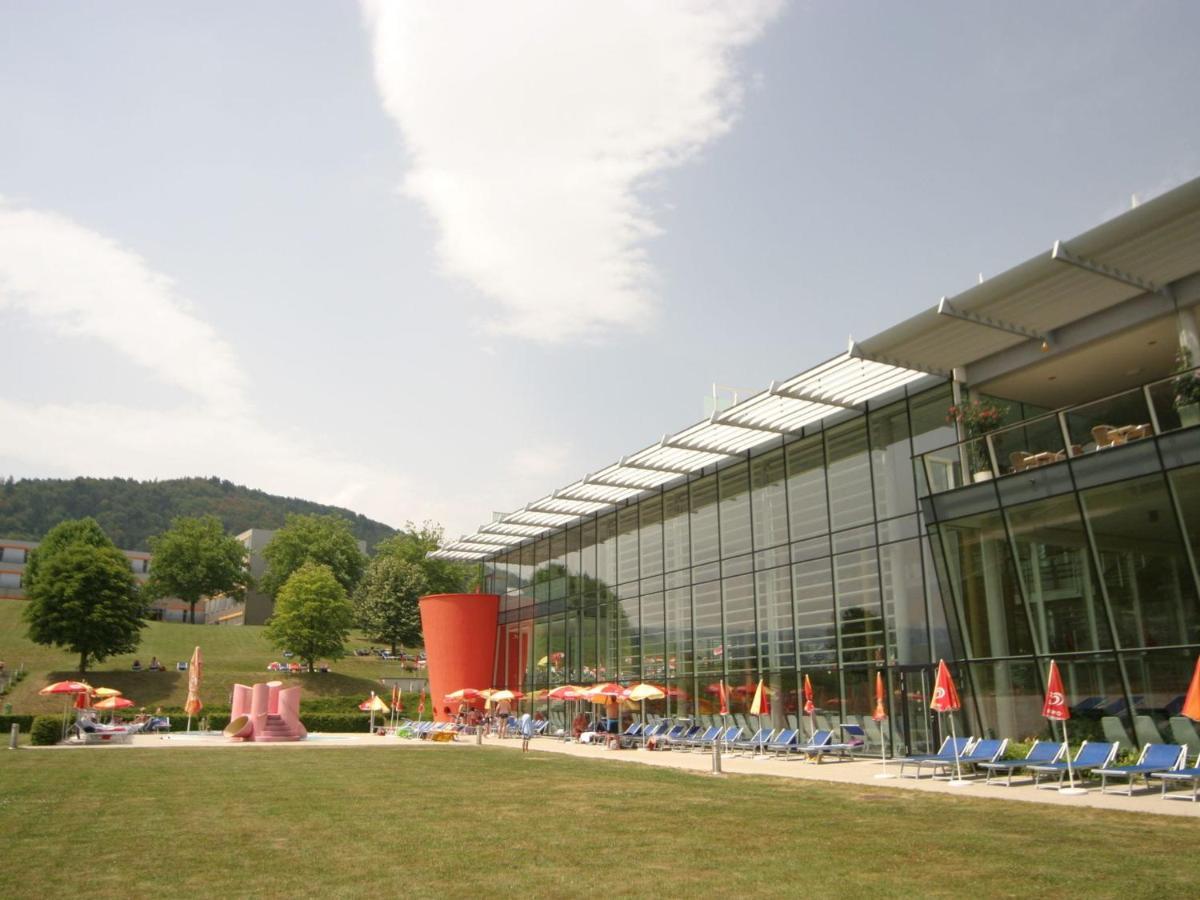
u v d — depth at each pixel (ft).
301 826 38.60
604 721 108.37
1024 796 48.11
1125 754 52.01
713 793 51.55
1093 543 53.67
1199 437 47.93
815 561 81.30
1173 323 57.52
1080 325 61.11
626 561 111.24
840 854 31.50
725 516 94.12
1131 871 27.91
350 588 324.80
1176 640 49.44
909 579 71.36
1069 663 55.52
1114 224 48.44
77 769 67.21
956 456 63.52
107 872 28.43
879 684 66.74
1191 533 48.65
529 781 59.00
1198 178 44.09
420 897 25.05
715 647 93.45
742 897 25.02
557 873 28.37
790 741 78.18
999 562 59.88
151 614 314.76
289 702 119.85
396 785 56.49
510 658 138.92
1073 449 55.26
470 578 298.35
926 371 67.87
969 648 62.23
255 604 344.28
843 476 78.95
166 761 76.43
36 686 186.60
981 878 27.22
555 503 115.75
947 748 60.54
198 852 32.07
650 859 30.73
